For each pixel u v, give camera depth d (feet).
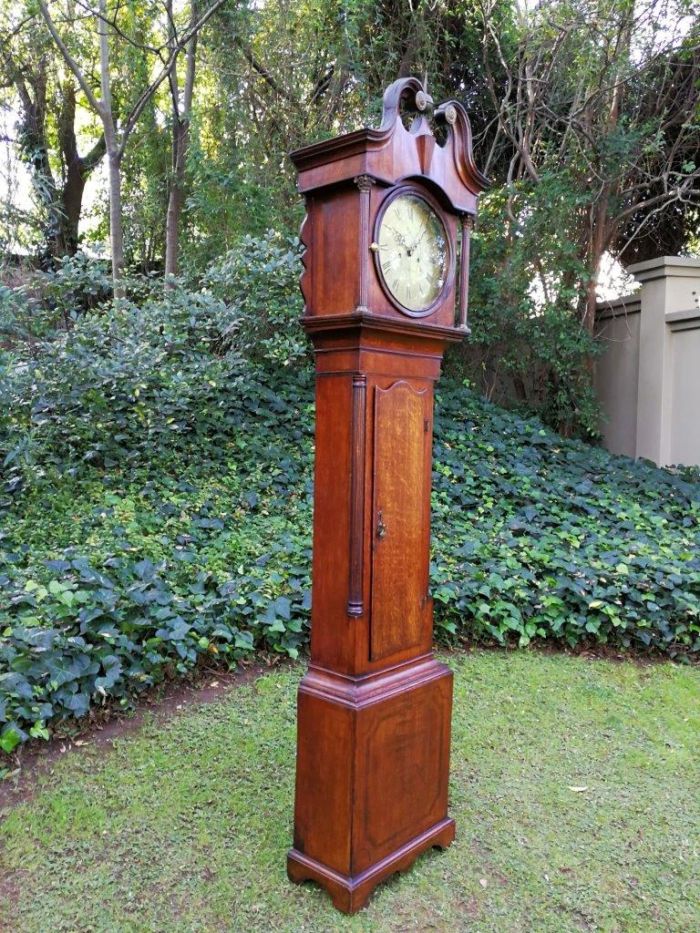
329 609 5.93
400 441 6.04
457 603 11.36
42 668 8.17
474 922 5.79
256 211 19.62
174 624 9.41
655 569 12.46
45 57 24.50
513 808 7.39
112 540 11.62
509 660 11.12
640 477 18.38
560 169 21.94
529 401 23.67
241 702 9.28
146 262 27.68
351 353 5.67
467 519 14.90
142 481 14.52
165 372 14.93
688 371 20.86
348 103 21.34
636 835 7.00
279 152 20.65
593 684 10.44
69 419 14.29
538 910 5.94
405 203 5.79
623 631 11.55
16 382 13.61
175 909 5.84
